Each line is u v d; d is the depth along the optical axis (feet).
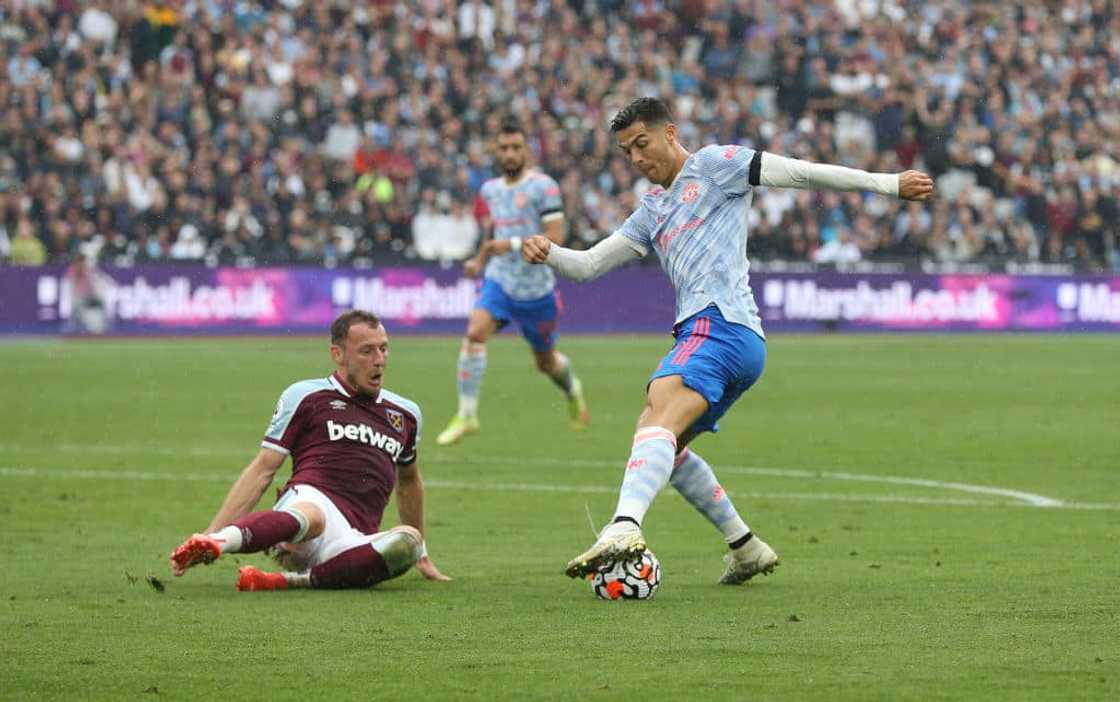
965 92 407.44
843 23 424.87
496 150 170.71
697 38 413.18
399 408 88.17
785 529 110.52
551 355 174.29
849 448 164.86
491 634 70.79
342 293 339.16
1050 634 70.64
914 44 426.10
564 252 87.35
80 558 95.96
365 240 344.69
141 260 326.24
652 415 82.79
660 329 363.35
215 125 350.64
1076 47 437.99
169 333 327.88
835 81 409.69
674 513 119.03
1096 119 427.33
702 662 64.44
